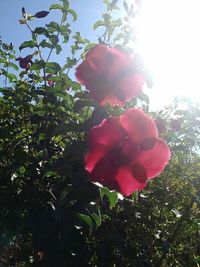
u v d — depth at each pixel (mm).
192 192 4148
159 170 1137
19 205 2770
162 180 3971
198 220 4074
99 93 1360
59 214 2246
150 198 3766
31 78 3645
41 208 2418
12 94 3590
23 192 2852
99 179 1139
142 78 1364
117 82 1357
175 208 3922
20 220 2586
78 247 2385
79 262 2352
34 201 2742
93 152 1145
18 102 3537
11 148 3107
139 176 1119
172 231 3988
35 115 3061
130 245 3193
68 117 3045
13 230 2617
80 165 2223
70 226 2244
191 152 4305
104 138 1141
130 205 3186
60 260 2303
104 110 2039
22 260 2984
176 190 4109
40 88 3223
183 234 4109
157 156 1133
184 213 3932
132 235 3479
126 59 1371
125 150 1139
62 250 2320
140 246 3514
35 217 2340
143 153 1136
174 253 3943
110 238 2861
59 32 3281
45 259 2316
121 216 3141
